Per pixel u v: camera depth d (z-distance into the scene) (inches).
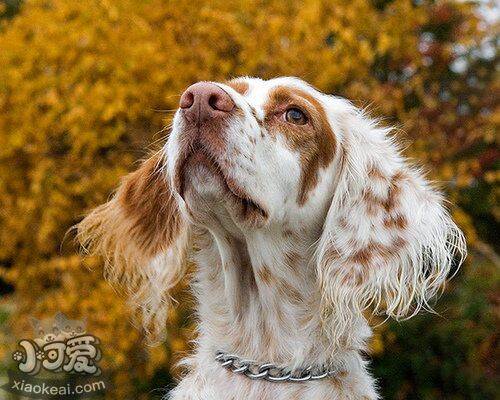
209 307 198.8
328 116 203.9
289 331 190.4
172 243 210.4
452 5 435.5
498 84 440.8
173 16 375.6
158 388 355.3
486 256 473.7
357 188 201.5
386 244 198.5
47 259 398.6
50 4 419.5
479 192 473.1
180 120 175.9
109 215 223.8
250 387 188.4
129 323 353.1
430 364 389.4
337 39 392.2
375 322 353.7
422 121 390.0
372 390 197.9
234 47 373.7
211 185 176.4
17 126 383.9
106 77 369.7
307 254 196.1
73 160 370.6
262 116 185.2
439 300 397.4
